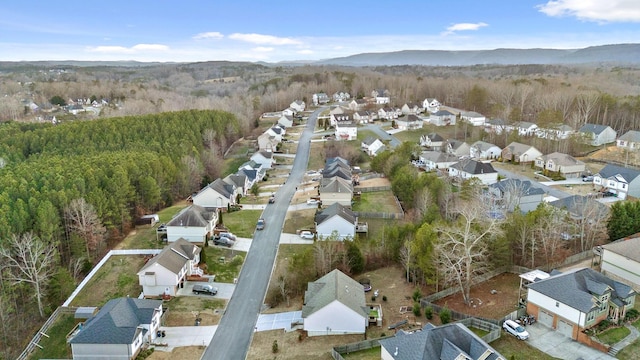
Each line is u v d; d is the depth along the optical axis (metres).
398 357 40.31
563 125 129.75
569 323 45.69
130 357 46.72
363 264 63.75
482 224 60.53
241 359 47.50
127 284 63.88
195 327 53.44
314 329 50.53
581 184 97.62
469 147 122.75
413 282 59.91
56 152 106.56
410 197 85.12
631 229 64.38
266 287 62.25
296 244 74.25
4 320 54.81
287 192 100.94
